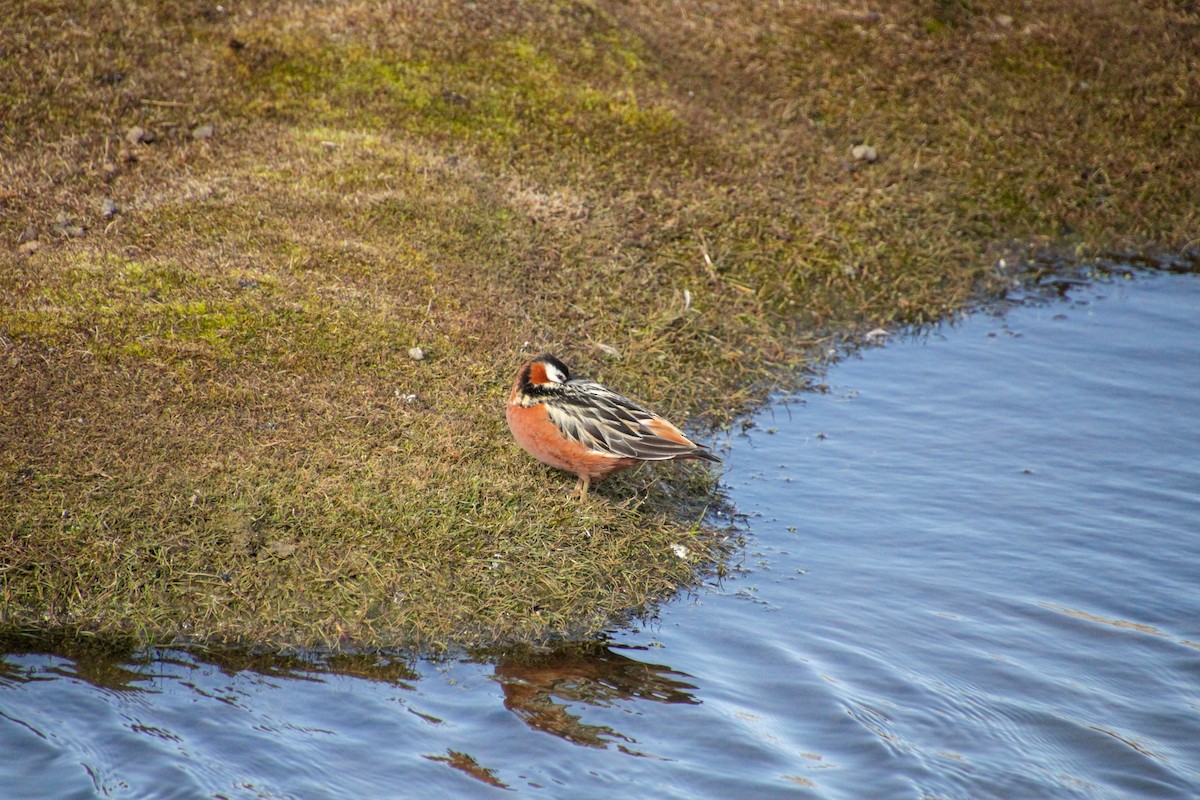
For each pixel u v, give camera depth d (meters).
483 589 10.40
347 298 13.45
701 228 16.62
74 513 10.34
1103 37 21.88
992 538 12.14
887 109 20.22
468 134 17.42
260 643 9.84
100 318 12.55
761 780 8.89
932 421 14.31
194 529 10.35
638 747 9.20
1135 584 11.45
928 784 8.93
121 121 16.53
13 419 11.11
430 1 19.64
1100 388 15.09
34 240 13.91
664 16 21.56
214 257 13.78
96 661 9.62
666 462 12.87
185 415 11.54
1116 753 9.37
